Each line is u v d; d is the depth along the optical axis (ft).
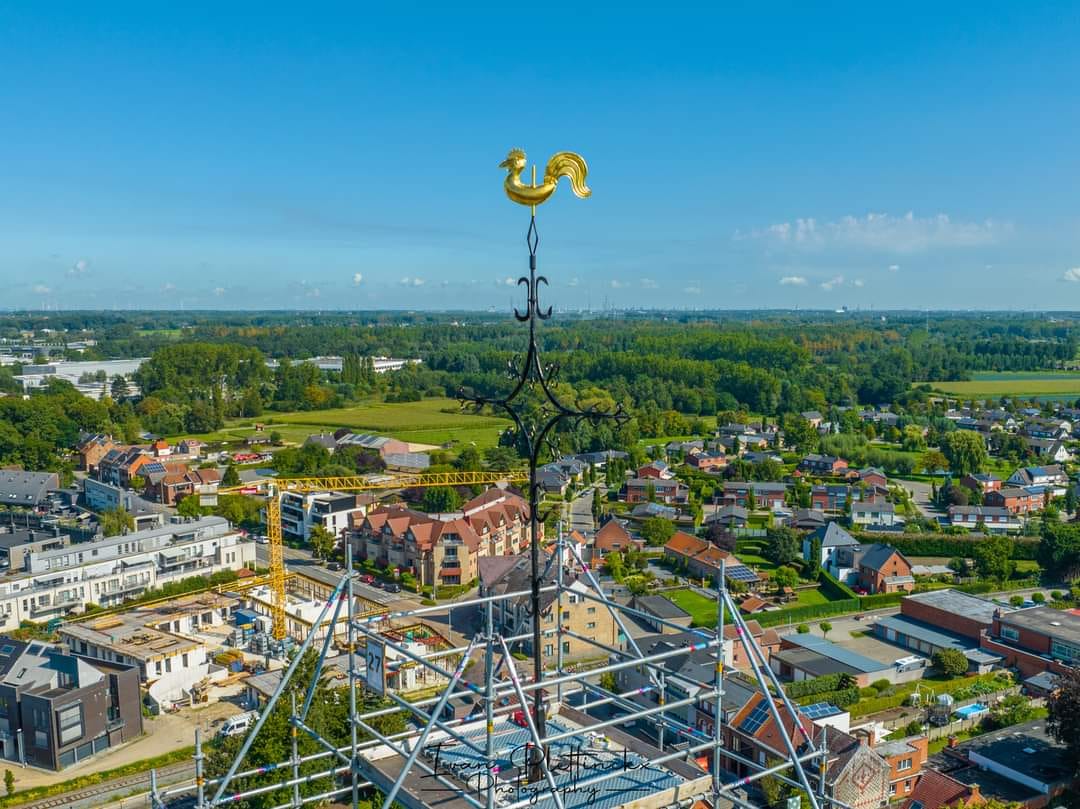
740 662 213.87
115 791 165.58
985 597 278.05
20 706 176.86
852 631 251.19
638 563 306.55
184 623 249.96
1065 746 161.27
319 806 116.88
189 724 195.21
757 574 295.69
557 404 53.98
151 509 349.00
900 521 360.89
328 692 145.69
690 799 58.75
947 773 158.20
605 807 54.95
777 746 155.63
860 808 146.20
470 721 63.57
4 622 245.65
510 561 268.62
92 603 264.11
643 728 171.53
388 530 308.60
